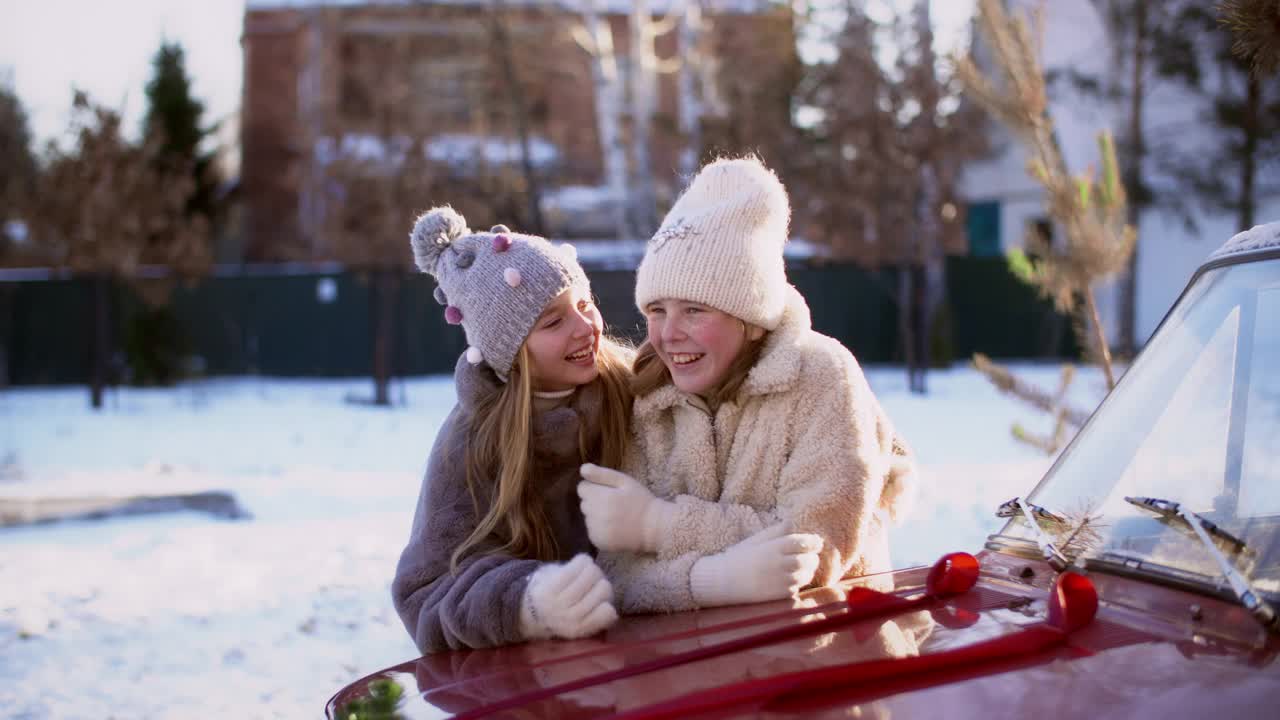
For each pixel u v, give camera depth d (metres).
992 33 5.38
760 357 2.41
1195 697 1.50
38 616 5.87
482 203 17.81
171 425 15.63
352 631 5.49
